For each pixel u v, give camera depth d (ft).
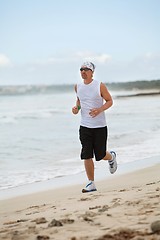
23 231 10.89
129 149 40.81
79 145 47.39
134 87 313.12
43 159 37.50
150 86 306.76
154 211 11.87
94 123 20.25
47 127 72.59
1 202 19.84
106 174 27.61
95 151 20.62
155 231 9.53
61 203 16.39
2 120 90.07
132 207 12.80
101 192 18.69
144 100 164.86
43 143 50.08
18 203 19.11
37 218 12.91
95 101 20.08
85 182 25.39
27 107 141.90
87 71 19.88
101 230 10.32
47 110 122.72
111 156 21.58
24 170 31.89
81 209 13.98
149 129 61.21
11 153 41.86
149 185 18.86
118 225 10.64
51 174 29.76
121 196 15.89
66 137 56.13
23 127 73.67
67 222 11.37
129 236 9.44
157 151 39.11
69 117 95.50
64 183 25.50
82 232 10.30
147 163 31.89
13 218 14.21
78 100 20.97
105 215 11.93
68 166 33.22
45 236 10.01
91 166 20.48
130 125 68.59
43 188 24.08
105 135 20.56
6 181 27.53
